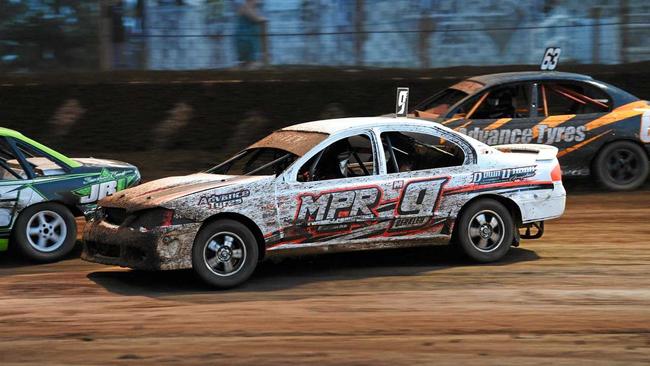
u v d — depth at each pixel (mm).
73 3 24219
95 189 13180
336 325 9117
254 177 11180
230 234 10820
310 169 11281
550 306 9828
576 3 25062
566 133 17719
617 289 10602
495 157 12195
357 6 24828
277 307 9883
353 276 11453
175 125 23375
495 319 9305
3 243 12602
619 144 18000
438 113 17828
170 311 9750
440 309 9742
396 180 11562
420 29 24891
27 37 24125
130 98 23750
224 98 23969
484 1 24938
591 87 18109
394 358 8023
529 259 12375
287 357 8055
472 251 11961
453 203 11820
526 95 17875
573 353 8156
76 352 8258
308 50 24828
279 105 23969
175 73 24500
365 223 11406
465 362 7910
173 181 11586
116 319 9422
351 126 11719
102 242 11203
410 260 12414
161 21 24438
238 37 24641
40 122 23156
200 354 8164
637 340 8539
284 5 24750
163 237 10531
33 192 12680
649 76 24625
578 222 15289
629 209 16422
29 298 10469
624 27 25109
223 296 10461
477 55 25031
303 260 12492
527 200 12227
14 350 8344
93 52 24359
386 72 24938
